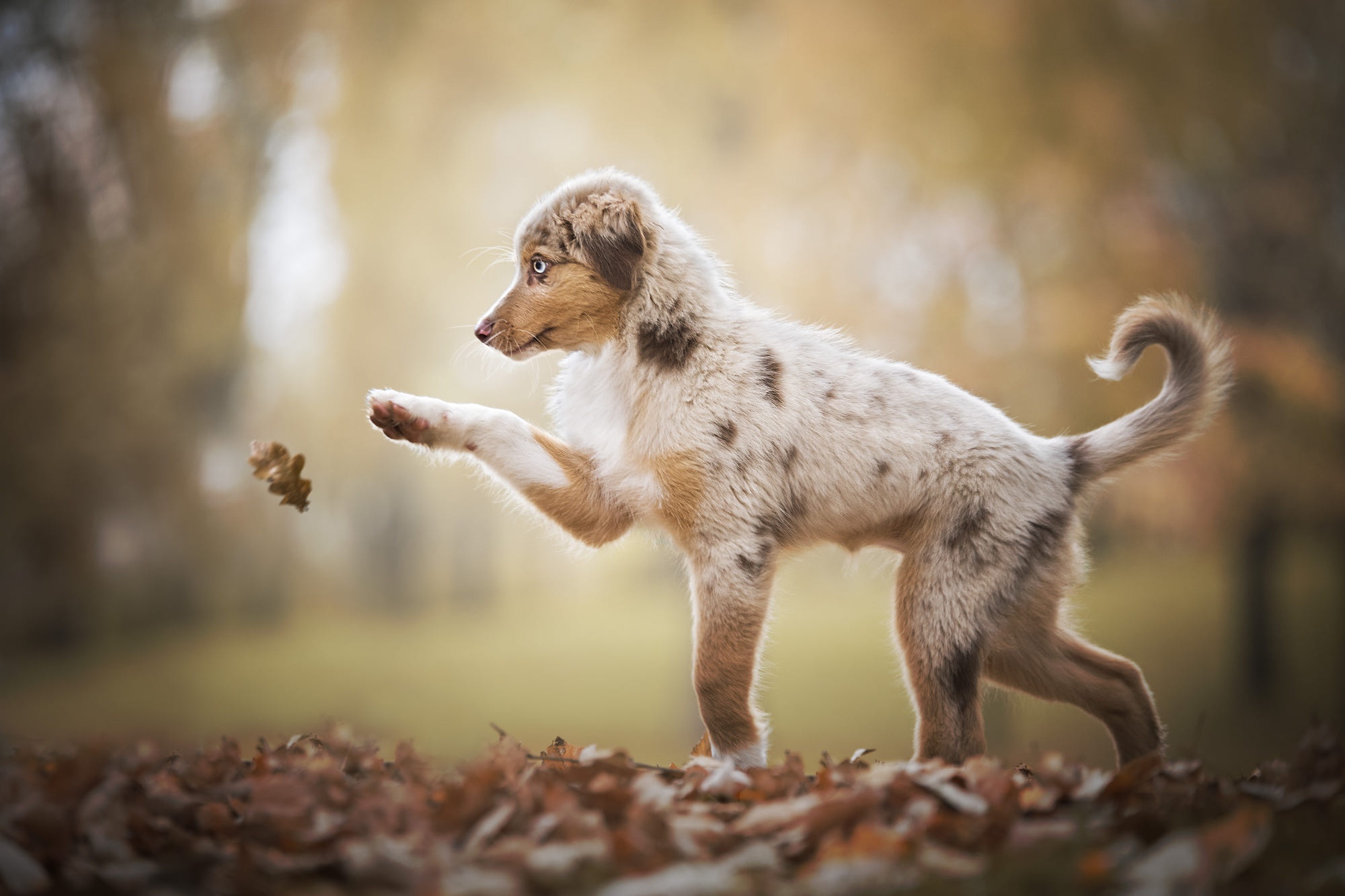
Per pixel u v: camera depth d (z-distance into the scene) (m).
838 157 14.89
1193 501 14.49
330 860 2.82
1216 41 14.96
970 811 3.17
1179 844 2.61
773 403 4.59
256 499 19.12
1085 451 4.77
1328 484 14.76
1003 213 14.30
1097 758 13.41
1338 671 17.89
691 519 4.54
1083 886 2.55
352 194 16.72
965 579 4.48
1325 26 15.89
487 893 2.58
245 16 17.03
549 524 4.88
